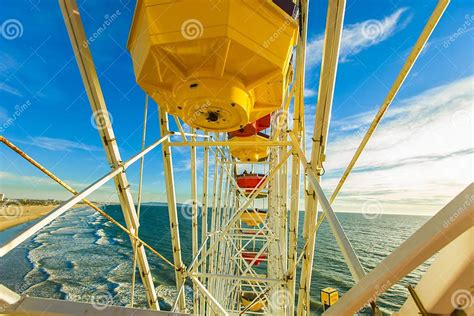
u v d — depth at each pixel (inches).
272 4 103.9
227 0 96.9
